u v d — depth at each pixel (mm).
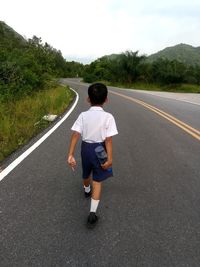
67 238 4082
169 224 4484
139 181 6070
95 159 4293
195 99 24266
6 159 7297
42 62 26141
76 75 110250
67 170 6578
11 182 5887
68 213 4738
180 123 12312
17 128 9977
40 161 7145
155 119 13344
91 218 4277
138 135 10023
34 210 4809
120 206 5008
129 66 57844
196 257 3756
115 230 4297
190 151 8211
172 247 3938
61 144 8734
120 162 7191
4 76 17391
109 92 30328
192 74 60031
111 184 5895
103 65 73562
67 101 20031
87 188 5145
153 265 3600
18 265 3559
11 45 28375
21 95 16781
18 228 4293
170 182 6055
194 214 4801
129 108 17297
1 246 3887
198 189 5754
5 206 4922
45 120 12312
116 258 3709
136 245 3965
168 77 55844
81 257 3715
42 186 5723
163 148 8453
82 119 4336
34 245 3922
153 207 5000
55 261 3635
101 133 4281
